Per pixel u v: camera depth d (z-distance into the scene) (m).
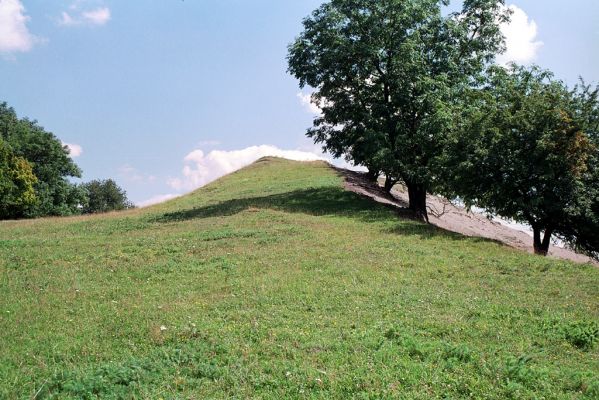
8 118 66.50
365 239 21.05
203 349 9.80
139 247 21.39
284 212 28.50
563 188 21.78
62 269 18.17
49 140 65.62
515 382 7.89
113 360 9.55
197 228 25.39
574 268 16.66
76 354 9.99
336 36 31.05
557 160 21.45
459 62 31.22
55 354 9.99
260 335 10.46
